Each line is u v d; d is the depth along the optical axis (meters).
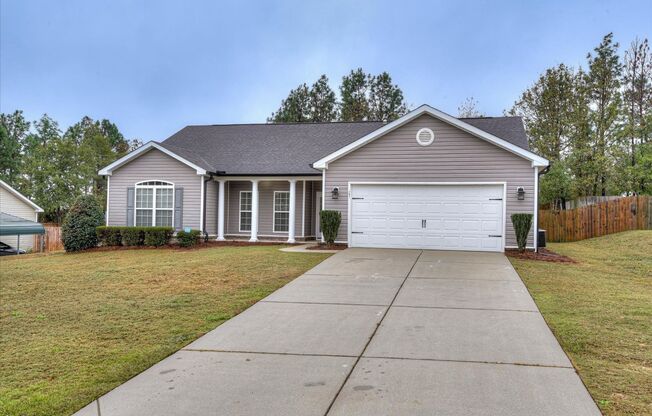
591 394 4.41
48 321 7.39
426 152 15.75
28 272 12.23
